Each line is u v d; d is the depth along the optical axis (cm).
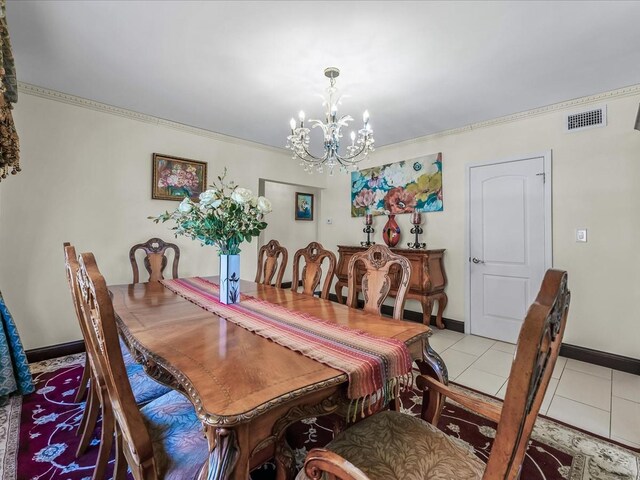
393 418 114
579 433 172
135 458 88
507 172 315
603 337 262
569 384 229
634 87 245
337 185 484
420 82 241
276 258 266
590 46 195
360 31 181
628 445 162
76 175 279
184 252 350
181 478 87
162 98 275
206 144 366
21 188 253
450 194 356
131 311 164
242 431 77
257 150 415
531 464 148
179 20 174
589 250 269
